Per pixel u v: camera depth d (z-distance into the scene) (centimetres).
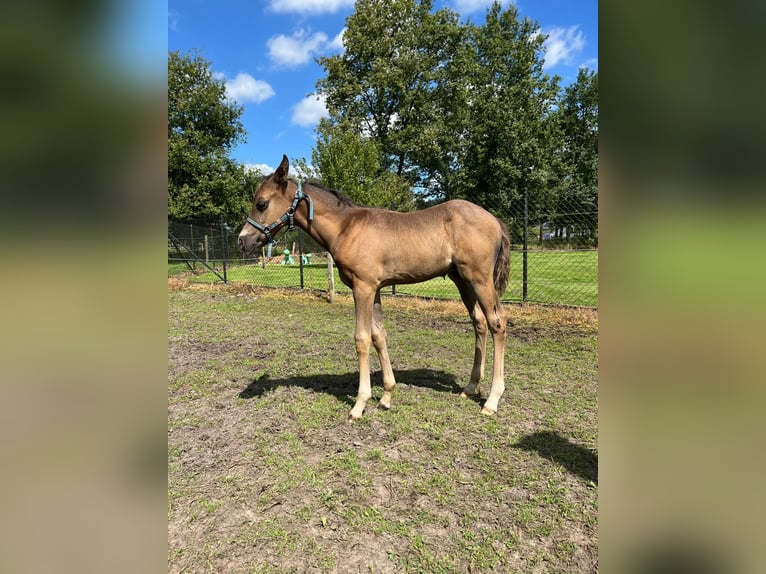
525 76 2633
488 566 176
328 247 333
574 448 270
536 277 977
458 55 2433
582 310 641
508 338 547
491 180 2544
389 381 337
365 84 2406
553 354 473
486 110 2480
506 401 347
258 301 923
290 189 325
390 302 802
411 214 326
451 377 412
